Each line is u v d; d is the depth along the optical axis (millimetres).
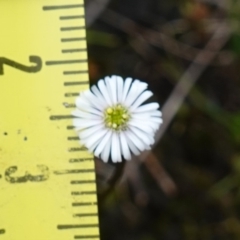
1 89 83
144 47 103
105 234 102
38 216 83
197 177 103
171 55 103
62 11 83
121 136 82
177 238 103
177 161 103
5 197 83
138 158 102
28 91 83
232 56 103
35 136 83
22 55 83
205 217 103
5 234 83
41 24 83
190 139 103
